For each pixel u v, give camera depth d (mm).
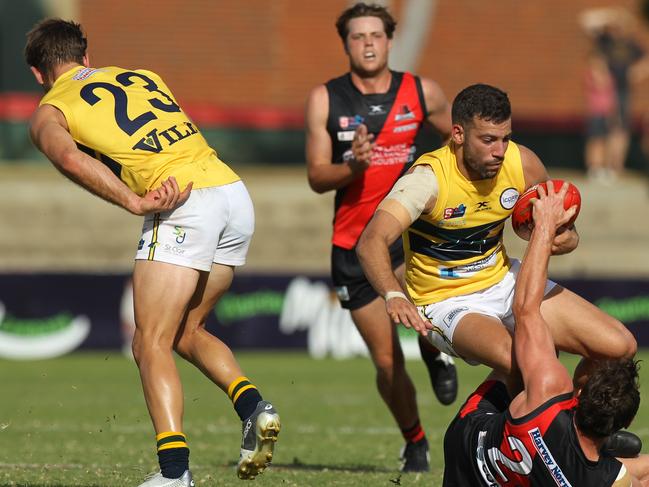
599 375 15586
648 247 71812
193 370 49938
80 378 45562
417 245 19922
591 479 15773
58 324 53031
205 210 18719
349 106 25047
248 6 94562
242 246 19688
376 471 23922
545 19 96125
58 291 53062
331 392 41094
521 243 68500
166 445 17891
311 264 70312
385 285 17859
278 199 71438
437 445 28234
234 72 92812
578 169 81750
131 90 19312
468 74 94125
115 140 18703
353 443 28828
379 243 18328
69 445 28094
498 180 19094
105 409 36312
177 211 18641
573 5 96562
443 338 19609
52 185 72500
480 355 18531
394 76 25422
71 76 19562
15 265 69188
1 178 74750
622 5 96062
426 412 35250
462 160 18969
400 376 24297
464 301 19844
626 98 77875
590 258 71188
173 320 18625
